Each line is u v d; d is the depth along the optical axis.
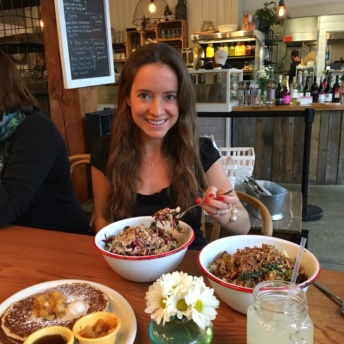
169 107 1.17
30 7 3.07
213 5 6.27
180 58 1.18
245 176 2.28
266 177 4.62
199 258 0.79
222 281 0.71
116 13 6.82
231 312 0.75
